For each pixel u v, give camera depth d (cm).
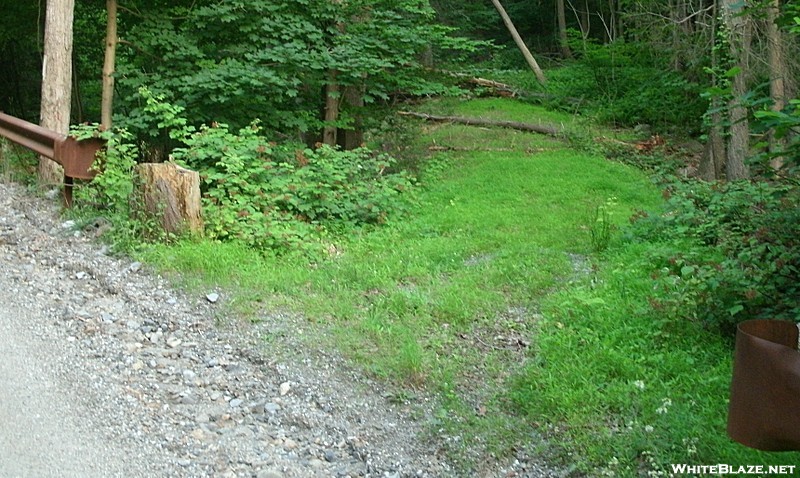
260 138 1016
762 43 1377
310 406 515
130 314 634
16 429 443
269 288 704
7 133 1098
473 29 3250
